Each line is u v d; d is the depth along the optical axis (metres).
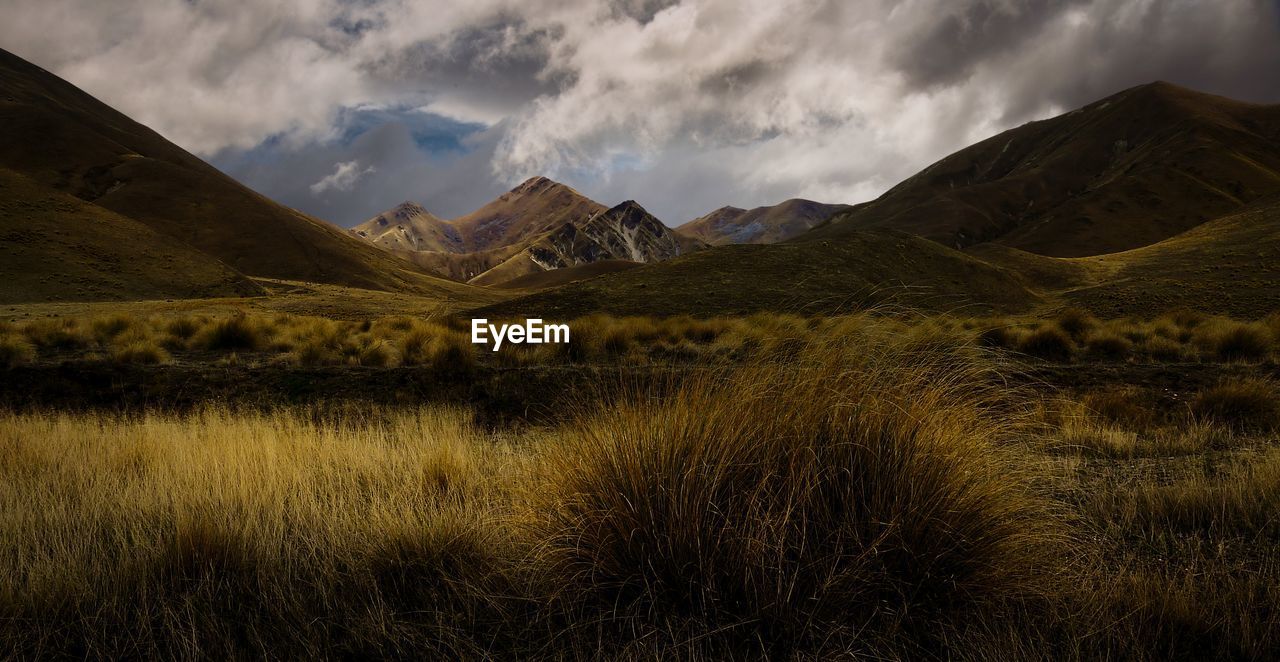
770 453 2.96
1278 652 2.36
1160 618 2.53
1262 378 9.63
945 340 3.59
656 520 2.79
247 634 2.56
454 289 158.62
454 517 3.50
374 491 4.29
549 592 2.83
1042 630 2.56
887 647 2.44
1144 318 36.66
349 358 12.80
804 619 2.50
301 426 7.28
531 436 6.81
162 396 9.98
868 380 3.24
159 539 3.26
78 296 55.72
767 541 2.62
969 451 3.12
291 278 130.62
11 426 6.57
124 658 2.45
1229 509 3.95
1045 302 46.78
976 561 2.75
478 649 2.47
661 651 2.43
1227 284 40.03
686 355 12.95
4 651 2.44
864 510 2.82
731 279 39.25
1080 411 7.36
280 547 3.26
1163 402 8.67
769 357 3.47
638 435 3.08
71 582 2.86
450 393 9.72
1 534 3.40
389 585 3.01
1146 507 4.09
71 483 4.55
